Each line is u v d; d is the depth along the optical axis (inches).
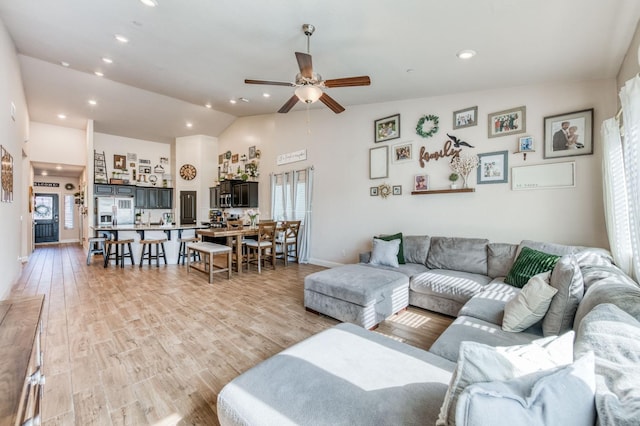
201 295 160.4
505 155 146.0
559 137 131.4
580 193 127.0
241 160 315.0
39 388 63.4
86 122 300.4
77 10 125.3
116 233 241.4
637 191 73.5
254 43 134.2
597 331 42.8
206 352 99.5
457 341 73.2
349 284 122.4
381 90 169.0
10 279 163.2
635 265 78.6
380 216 197.3
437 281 131.8
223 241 299.4
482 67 127.0
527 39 102.0
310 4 100.8
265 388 52.6
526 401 28.8
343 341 69.2
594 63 111.3
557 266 83.1
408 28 105.2
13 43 164.6
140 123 309.9
